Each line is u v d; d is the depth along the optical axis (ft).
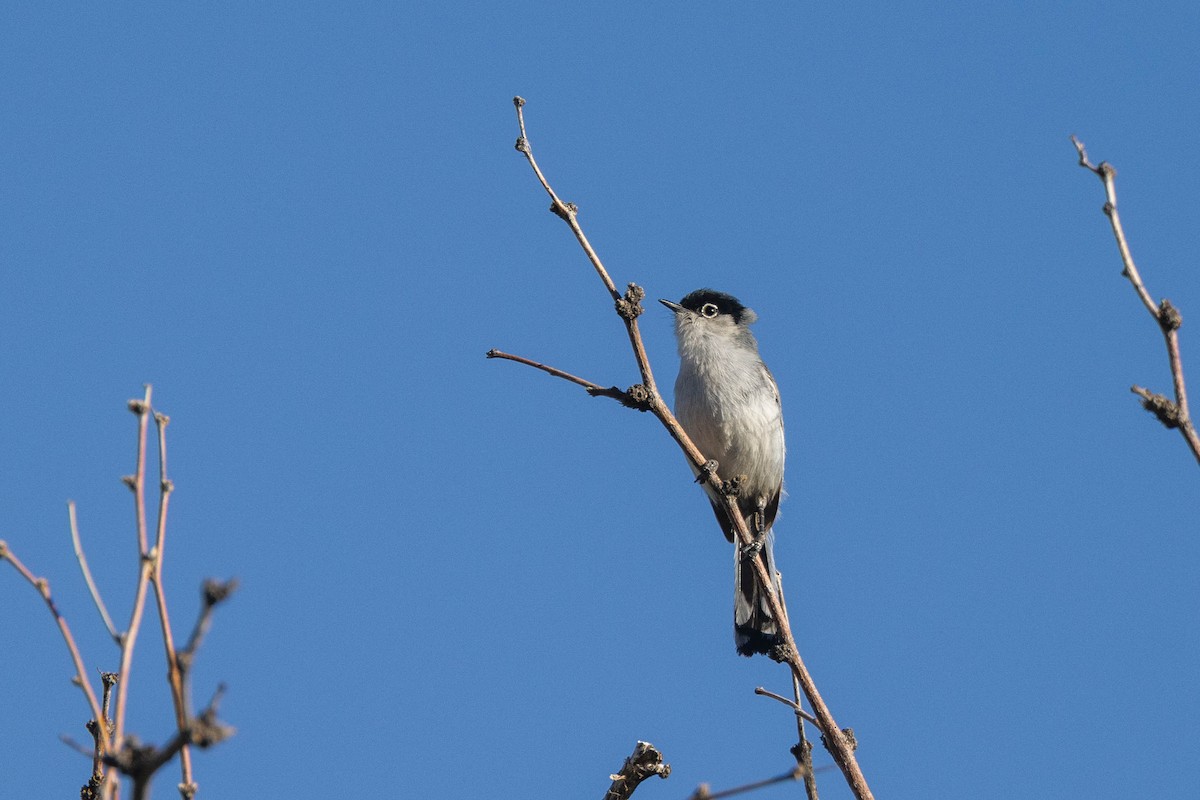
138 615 22.02
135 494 23.17
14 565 23.06
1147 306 25.32
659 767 31.35
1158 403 24.67
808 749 30.17
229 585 16.61
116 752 16.57
